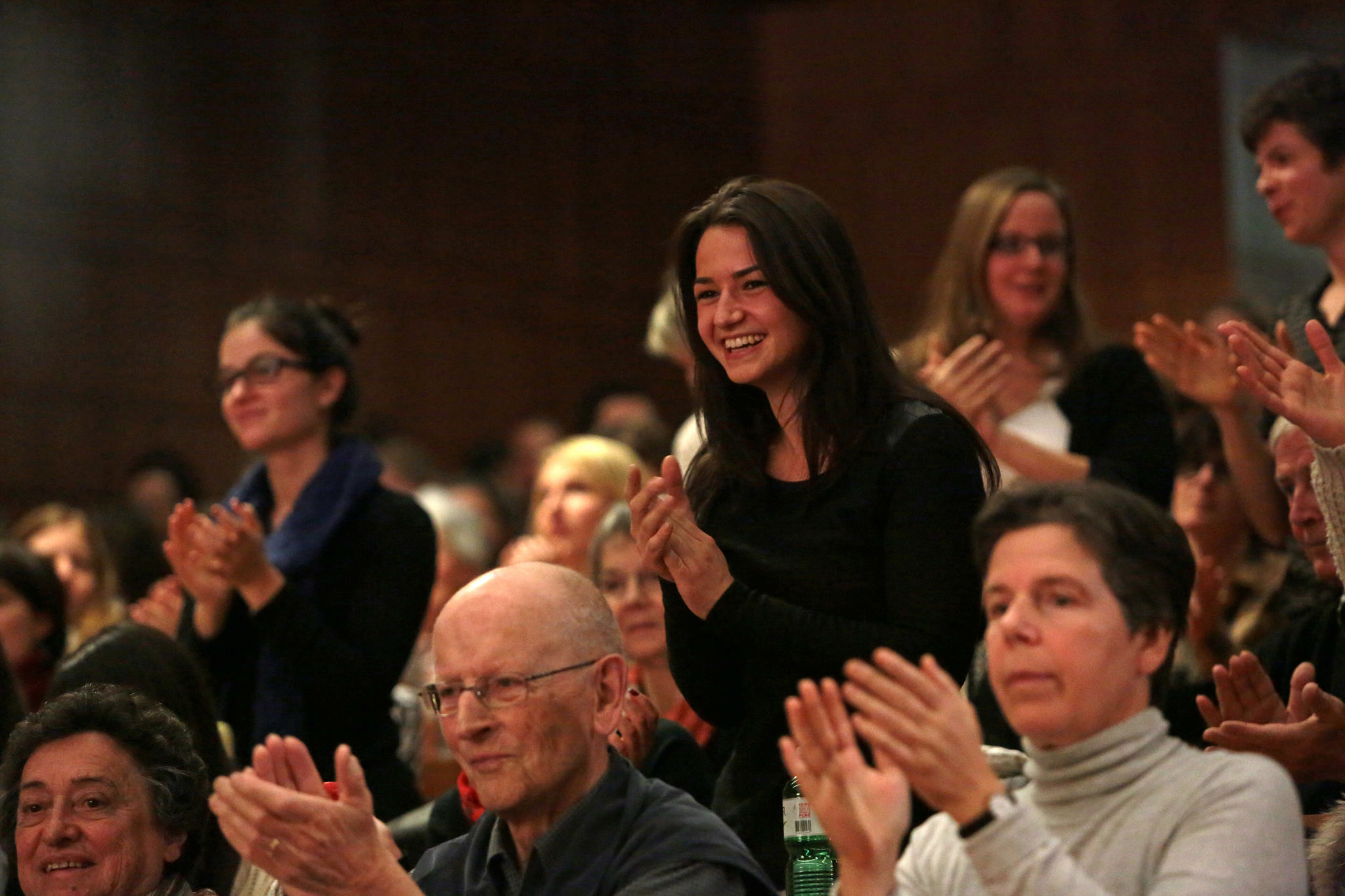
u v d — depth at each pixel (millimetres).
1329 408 8461
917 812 8297
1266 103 11773
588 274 30062
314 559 11711
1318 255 27344
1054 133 28719
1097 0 28484
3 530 18656
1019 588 6449
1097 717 6379
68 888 8477
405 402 27891
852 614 8258
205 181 26078
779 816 8398
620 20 30766
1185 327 11977
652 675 12023
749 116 31406
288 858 6789
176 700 9969
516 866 7891
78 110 25031
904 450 8297
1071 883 5848
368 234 27703
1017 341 12492
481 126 29156
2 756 11000
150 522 17531
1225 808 6211
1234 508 12906
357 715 11312
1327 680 9711
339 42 27656
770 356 8508
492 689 7605
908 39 30172
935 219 29750
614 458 14789
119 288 25172
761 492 8656
